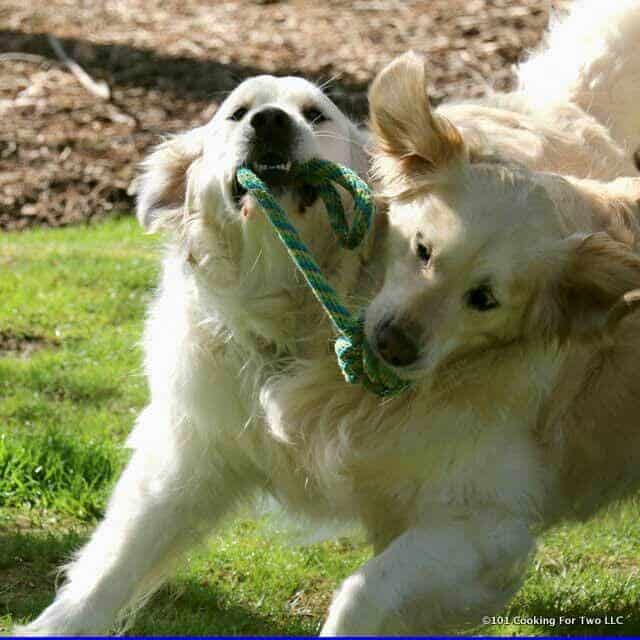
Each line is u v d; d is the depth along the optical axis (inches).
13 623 267.1
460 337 241.4
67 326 474.3
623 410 277.9
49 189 637.3
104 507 332.2
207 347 260.7
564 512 284.2
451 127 243.9
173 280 268.4
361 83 717.3
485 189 238.2
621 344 276.8
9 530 318.3
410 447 250.4
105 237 586.2
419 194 245.4
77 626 253.4
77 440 359.3
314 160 244.4
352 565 312.2
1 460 341.7
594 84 328.5
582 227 249.0
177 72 748.0
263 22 828.6
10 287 504.7
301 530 298.8
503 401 252.2
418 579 241.4
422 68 246.8
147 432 274.1
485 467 251.9
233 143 247.0
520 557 251.3
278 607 290.2
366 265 254.7
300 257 235.6
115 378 426.9
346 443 253.9
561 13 436.5
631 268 241.4
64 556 301.9
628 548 326.3
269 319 255.6
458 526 249.4
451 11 826.8
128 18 840.9
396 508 260.5
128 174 647.8
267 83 261.1
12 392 411.8
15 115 701.3
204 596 292.0
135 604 271.4
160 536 269.0
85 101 716.7
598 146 298.8
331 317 238.7
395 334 233.8
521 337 248.4
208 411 263.6
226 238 254.7
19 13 845.2
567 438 273.7
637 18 329.7
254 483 278.8
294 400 256.8
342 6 855.7
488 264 235.1
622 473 286.2
